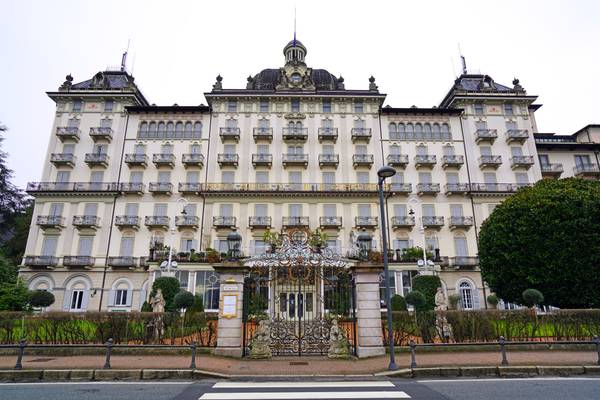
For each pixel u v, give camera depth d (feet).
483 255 86.84
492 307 118.93
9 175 140.97
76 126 137.39
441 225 128.36
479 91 146.30
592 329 49.08
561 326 49.29
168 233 127.13
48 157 134.00
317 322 45.52
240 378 32.71
